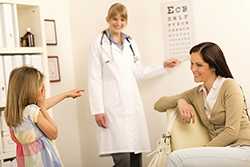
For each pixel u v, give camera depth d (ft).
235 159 5.90
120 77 9.34
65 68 11.58
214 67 7.26
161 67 9.71
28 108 6.97
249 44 8.75
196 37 9.44
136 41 10.41
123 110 9.27
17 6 9.23
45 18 11.03
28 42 9.25
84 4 11.36
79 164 11.90
